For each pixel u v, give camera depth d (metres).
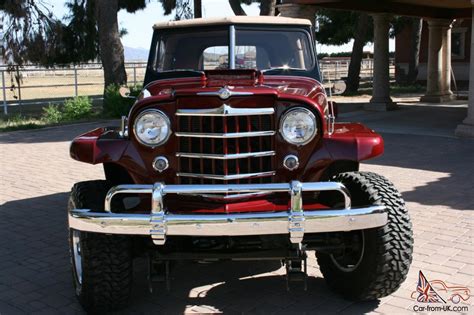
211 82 4.73
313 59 5.52
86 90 33.75
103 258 4.03
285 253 4.12
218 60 5.36
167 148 4.32
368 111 18.70
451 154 10.88
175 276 5.17
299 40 5.51
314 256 5.62
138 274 5.26
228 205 4.11
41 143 12.98
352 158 4.24
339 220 3.78
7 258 5.63
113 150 4.37
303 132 4.26
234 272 5.25
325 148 4.32
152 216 3.75
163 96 4.30
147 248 4.28
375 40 18.84
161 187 3.80
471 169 9.41
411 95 25.25
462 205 7.20
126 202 5.50
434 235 6.04
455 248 5.64
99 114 17.89
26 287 4.92
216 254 4.12
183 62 5.48
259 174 4.26
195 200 4.20
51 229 6.58
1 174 9.65
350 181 4.42
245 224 3.74
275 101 4.28
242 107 4.20
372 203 4.17
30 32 17.72
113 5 18.38
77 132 14.67
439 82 21.41
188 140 4.27
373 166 9.78
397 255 4.11
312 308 4.44
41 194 8.25
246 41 5.37
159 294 4.77
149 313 4.40
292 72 5.39
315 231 3.77
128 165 4.36
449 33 21.38
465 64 29.95
